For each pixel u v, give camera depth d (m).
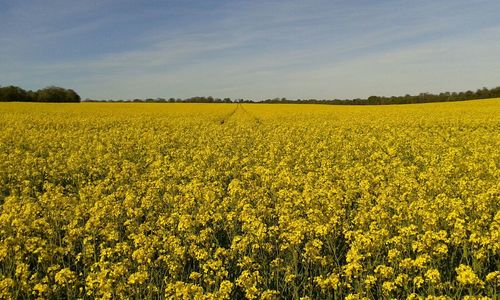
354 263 7.05
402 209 10.41
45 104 79.62
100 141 27.19
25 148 24.83
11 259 8.11
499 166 17.47
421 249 7.66
